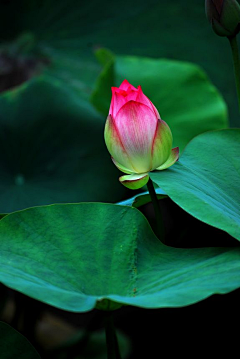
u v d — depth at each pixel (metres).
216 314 2.34
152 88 2.33
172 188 1.64
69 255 1.63
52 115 2.32
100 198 2.18
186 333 2.35
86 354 2.18
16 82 2.99
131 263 1.63
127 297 1.59
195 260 1.62
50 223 1.65
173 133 2.22
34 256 1.62
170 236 2.21
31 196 2.19
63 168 2.22
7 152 2.27
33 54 3.10
